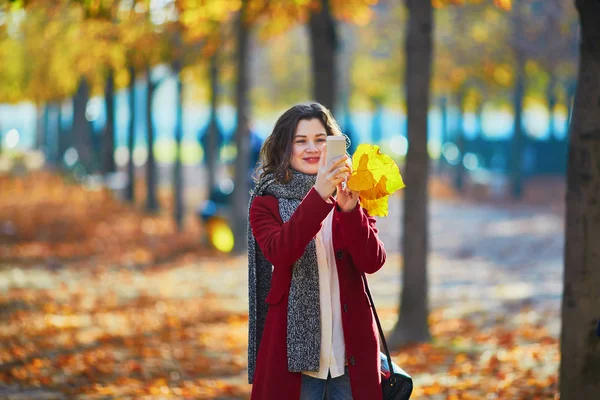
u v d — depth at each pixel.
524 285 15.58
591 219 5.33
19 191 30.45
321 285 3.93
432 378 8.47
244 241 19.78
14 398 7.66
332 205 3.68
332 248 3.96
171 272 17.25
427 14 10.45
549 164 43.28
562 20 26.08
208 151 23.36
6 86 31.45
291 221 3.68
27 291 14.27
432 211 31.16
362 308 3.94
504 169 45.06
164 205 29.55
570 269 5.44
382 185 3.75
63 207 26.56
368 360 3.90
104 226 23.30
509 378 7.67
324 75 12.72
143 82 29.11
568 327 5.47
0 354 9.36
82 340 10.50
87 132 34.97
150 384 8.35
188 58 20.55
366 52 37.34
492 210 31.50
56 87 29.70
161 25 15.88
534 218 28.33
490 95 36.41
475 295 14.61
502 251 20.55
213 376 9.02
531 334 10.65
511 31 26.77
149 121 26.08
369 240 3.80
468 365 8.80
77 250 19.72
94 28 16.66
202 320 12.29
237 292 15.00
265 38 14.66
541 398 6.93
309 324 3.88
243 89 19.33
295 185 3.99
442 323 11.99
